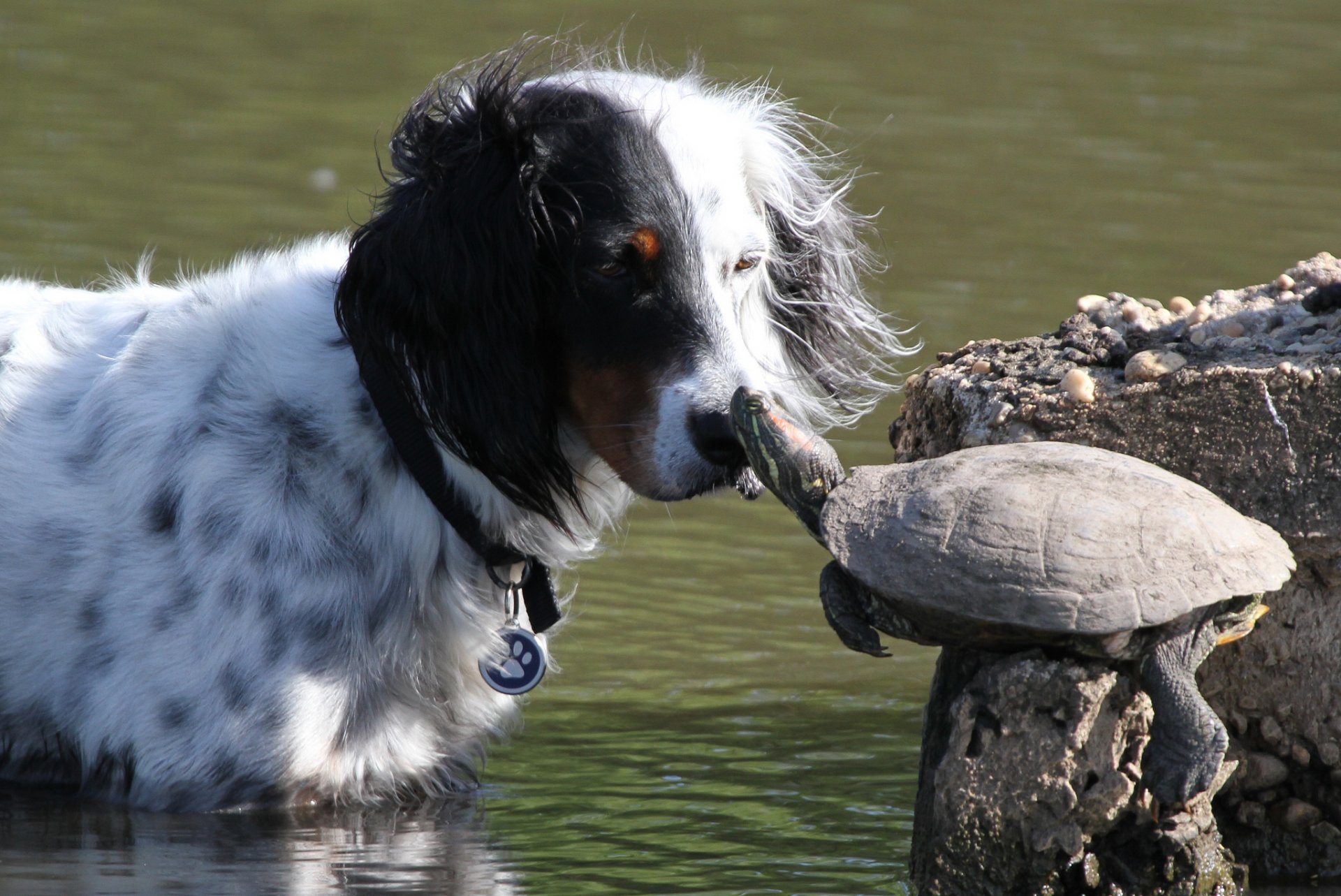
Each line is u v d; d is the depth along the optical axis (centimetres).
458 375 736
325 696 753
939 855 666
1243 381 694
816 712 919
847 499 683
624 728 890
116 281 1222
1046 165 2078
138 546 772
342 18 2678
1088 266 1703
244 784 751
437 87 792
